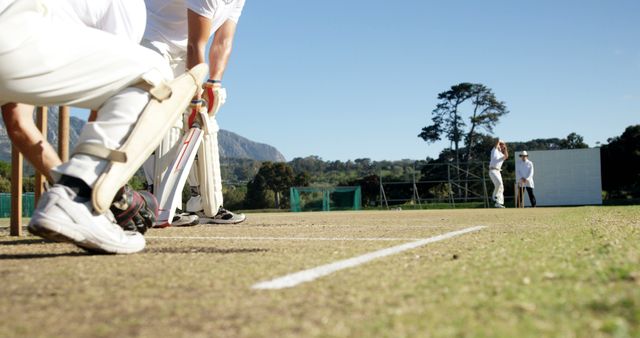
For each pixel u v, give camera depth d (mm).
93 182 1756
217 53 3512
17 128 2088
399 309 905
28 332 810
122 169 1807
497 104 52375
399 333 753
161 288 1152
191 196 4285
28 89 1732
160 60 1981
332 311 906
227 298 1037
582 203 24516
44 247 2209
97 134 1786
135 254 1865
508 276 1214
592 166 24406
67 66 1762
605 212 6477
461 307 908
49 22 1754
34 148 2117
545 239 2207
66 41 1762
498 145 17250
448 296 1006
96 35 1836
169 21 3715
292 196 23656
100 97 1852
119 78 1850
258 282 1212
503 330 748
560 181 24656
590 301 915
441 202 23609
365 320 836
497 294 1010
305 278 1252
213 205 4129
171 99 1956
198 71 2084
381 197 23859
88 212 1773
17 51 1680
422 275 1270
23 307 980
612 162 36469
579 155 24484
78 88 1795
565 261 1436
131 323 855
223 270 1406
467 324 790
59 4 2018
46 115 2967
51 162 2148
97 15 2141
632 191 35375
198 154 3992
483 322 799
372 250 1920
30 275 1346
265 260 1622
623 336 707
